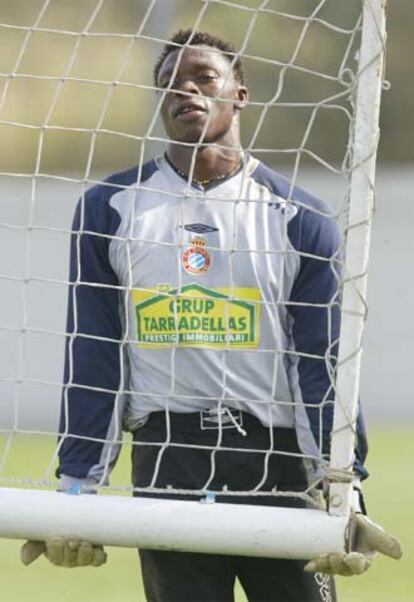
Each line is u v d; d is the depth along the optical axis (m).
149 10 13.88
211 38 15.16
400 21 51.19
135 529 13.38
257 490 14.08
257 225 14.60
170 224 14.70
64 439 14.77
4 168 48.31
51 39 48.88
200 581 14.97
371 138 13.06
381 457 36.94
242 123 45.78
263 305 14.57
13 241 41.78
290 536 13.13
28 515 13.57
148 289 14.62
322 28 42.97
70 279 14.96
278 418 14.70
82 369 14.73
